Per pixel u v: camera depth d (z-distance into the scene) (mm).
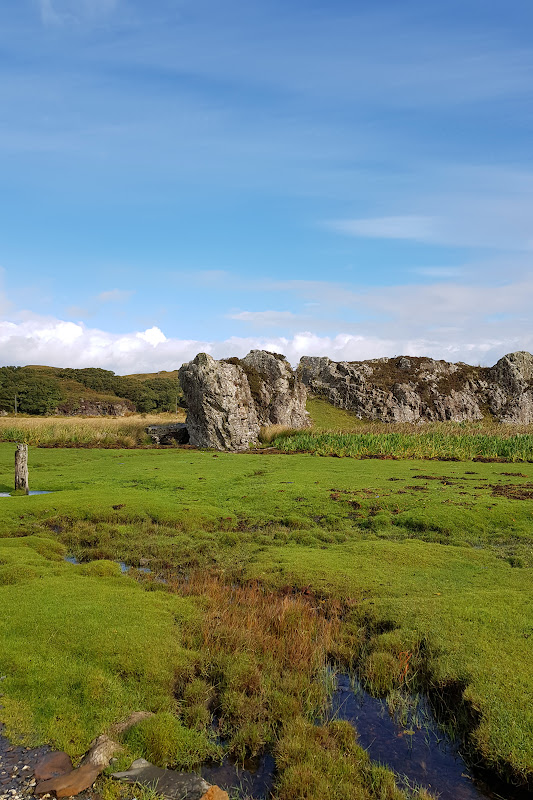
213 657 7586
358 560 12000
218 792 5082
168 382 123125
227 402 38125
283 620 8812
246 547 13539
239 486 20156
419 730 6406
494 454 31109
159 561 12523
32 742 5664
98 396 103812
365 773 5516
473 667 7012
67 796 4953
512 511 15953
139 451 33062
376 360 83688
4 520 15438
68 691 6453
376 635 8500
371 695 7191
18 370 112625
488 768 5629
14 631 7715
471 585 10406
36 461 27531
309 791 5121
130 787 5098
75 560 12812
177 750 5715
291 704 6582
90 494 18219
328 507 16969
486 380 80812
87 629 7816
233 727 6270
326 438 35000
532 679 6684
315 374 77000
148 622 8219
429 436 34719
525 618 8469
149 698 6461
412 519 15484
